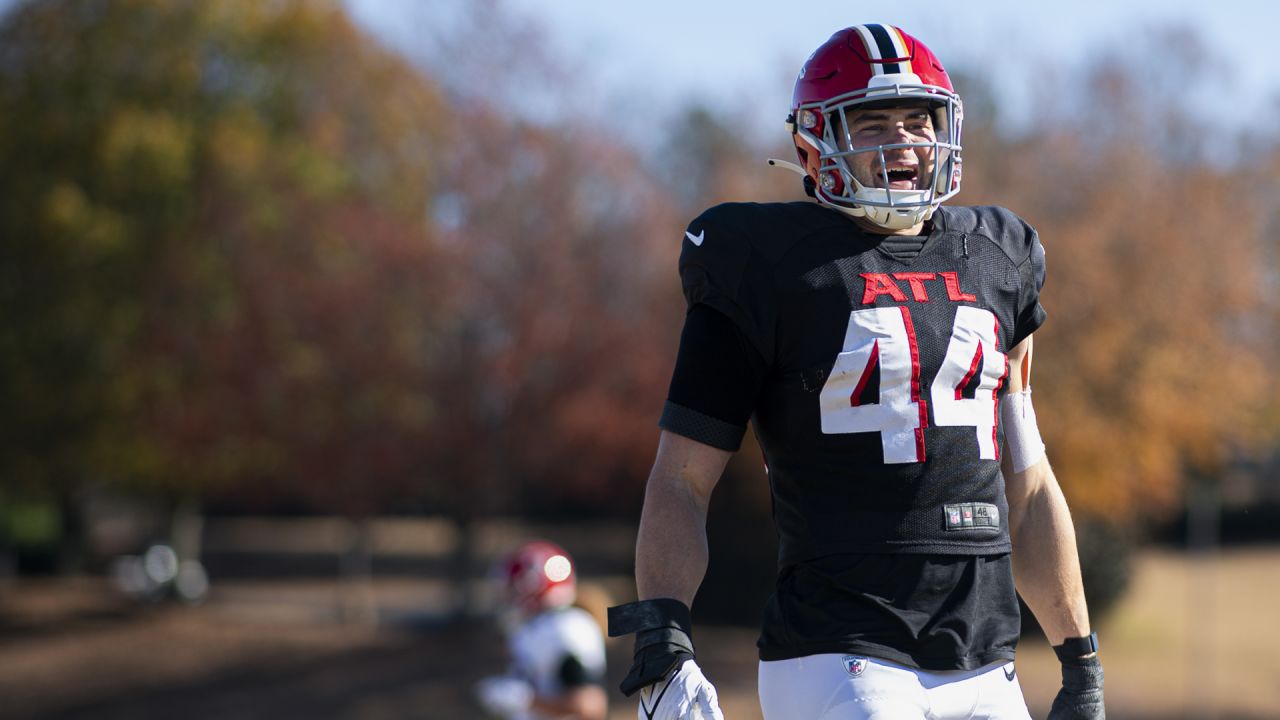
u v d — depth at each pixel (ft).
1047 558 31.76
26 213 337.52
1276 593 334.65
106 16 351.05
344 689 246.27
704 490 29.81
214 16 346.74
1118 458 240.32
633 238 269.85
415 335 276.62
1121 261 241.55
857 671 27.68
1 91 351.87
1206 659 247.50
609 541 515.50
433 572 449.89
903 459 28.35
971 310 29.40
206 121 347.15
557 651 107.04
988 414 29.40
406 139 314.35
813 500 28.81
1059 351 235.81
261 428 293.84
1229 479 370.94
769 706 29.07
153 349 327.88
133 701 252.62
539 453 268.41
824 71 30.60
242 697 248.32
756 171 258.78
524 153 265.95
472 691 233.35
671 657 27.73
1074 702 31.99
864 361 28.50
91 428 351.05
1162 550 431.84
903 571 28.19
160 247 333.83
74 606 366.22
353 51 331.98
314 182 324.19
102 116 345.51
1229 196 277.85
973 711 28.37
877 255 29.63
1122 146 260.62
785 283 29.14
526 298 261.85
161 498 403.75
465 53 269.03
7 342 343.05
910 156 30.17
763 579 268.82
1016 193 248.93
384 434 278.26
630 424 263.29
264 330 289.74
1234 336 273.13
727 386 29.30
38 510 443.32
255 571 467.52
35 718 244.22
